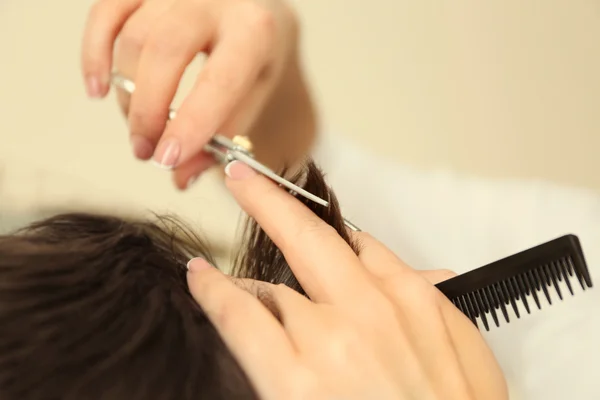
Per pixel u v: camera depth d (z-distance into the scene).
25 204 0.46
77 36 0.52
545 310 0.54
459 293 0.37
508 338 0.54
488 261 0.58
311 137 0.55
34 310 0.32
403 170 0.59
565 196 0.58
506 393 0.36
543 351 0.54
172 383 0.31
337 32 0.59
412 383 0.33
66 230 0.36
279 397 0.32
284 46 0.51
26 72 0.51
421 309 0.35
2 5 0.52
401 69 0.60
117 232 0.36
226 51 0.40
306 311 0.33
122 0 0.40
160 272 0.34
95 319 0.32
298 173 0.43
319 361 0.32
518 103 0.60
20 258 0.33
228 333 0.33
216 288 0.33
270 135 0.50
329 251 0.34
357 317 0.33
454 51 0.60
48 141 0.50
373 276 0.35
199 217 0.47
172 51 0.39
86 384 0.30
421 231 0.59
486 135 0.60
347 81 0.59
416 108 0.60
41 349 0.31
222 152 0.37
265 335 0.32
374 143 0.59
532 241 0.58
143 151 0.40
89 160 0.50
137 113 0.39
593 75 0.60
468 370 0.35
